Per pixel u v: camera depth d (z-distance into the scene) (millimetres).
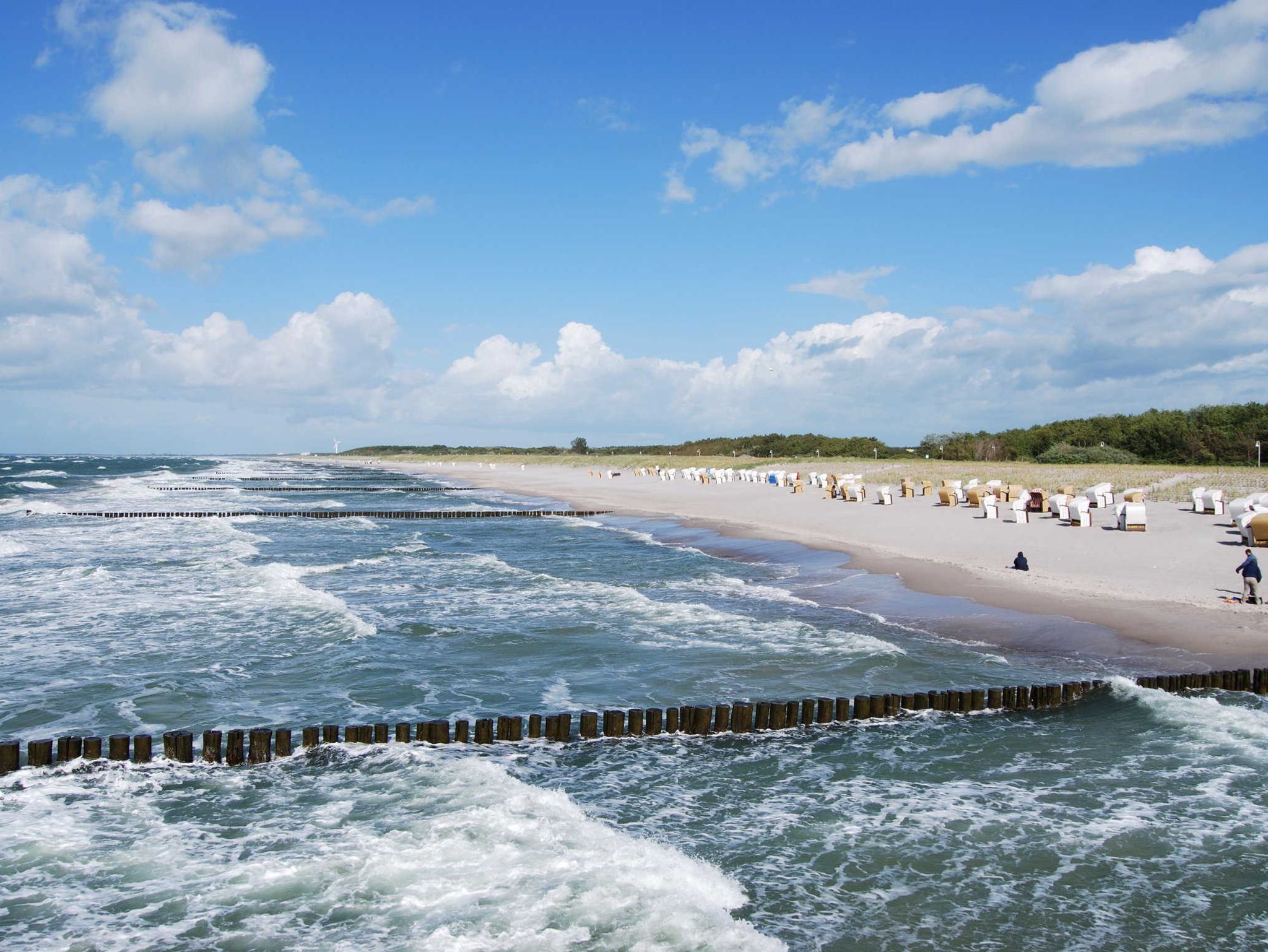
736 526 44062
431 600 24812
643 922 8477
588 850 9906
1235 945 8125
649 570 30094
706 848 10148
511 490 88938
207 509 61625
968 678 16375
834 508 47875
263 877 9469
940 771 12383
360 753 13344
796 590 25266
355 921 8586
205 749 12977
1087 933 8312
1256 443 78562
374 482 110812
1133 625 19281
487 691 16234
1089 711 14672
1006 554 28891
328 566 31375
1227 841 10008
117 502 69062
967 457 100625
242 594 25625
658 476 96750
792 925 8492
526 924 8469
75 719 14820
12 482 97812
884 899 8961
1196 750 12773
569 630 20688
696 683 16422
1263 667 16359
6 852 10125
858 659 17656
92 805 11516
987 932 8359
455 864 9664
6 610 23422
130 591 26406
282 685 16750
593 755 13367
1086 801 11180
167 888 9281
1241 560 25047
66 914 8789
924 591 24016
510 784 11820
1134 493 37125
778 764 12836
